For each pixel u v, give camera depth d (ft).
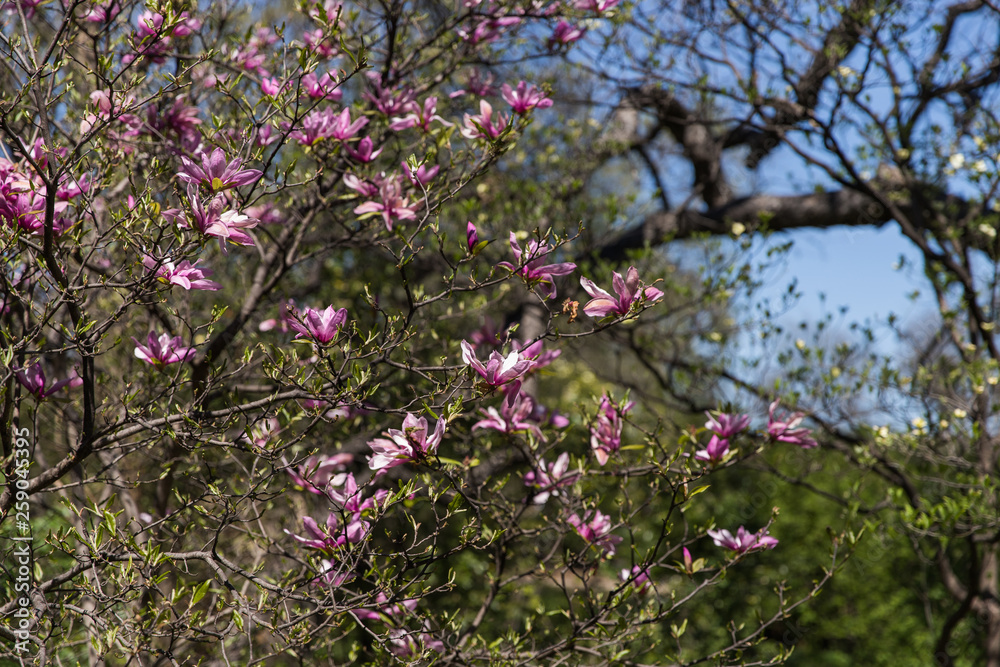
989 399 11.48
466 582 15.61
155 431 6.12
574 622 7.25
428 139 8.48
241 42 8.94
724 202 17.17
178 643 7.27
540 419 8.37
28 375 6.31
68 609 5.98
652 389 17.76
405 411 6.07
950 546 15.01
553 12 8.92
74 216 6.57
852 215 15.31
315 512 8.16
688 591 20.21
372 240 8.42
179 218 5.49
